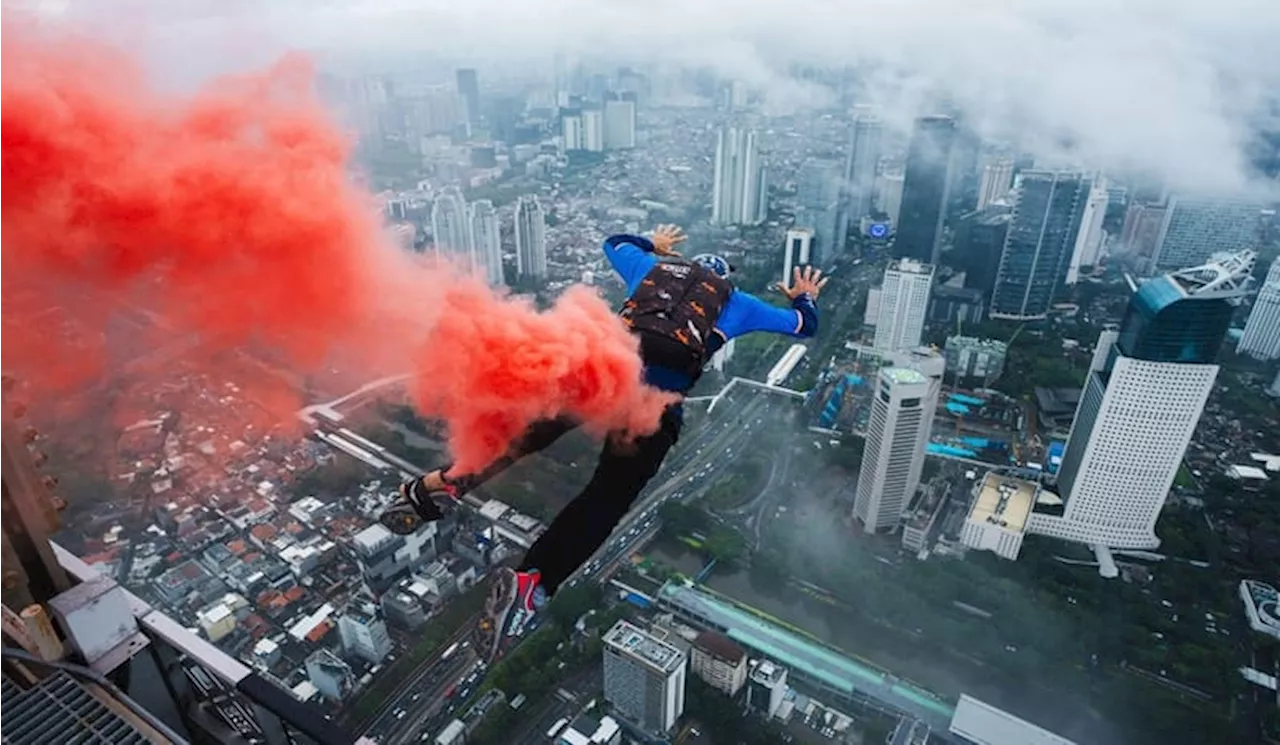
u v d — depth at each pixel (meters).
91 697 6.06
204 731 8.01
